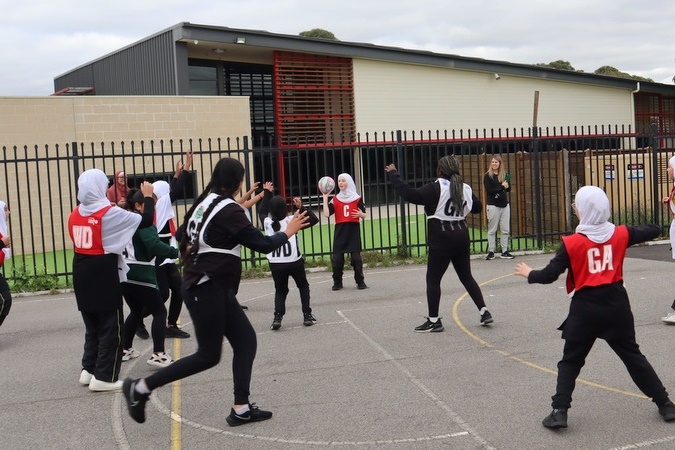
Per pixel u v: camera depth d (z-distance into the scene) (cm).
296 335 837
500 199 1348
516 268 533
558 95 2889
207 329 510
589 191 506
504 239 1368
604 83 2952
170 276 834
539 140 1441
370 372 677
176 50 2198
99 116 1783
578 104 2938
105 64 2658
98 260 636
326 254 1377
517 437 504
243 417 547
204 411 587
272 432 534
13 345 855
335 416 562
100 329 650
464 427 527
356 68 2512
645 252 1351
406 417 552
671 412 516
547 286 1062
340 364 708
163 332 721
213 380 672
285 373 686
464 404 577
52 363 765
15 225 1652
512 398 586
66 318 1005
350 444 504
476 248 1517
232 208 510
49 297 1194
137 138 1836
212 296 511
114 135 1805
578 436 502
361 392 618
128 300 728
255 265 1345
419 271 1272
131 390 504
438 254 796
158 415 583
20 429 565
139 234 667
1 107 1639
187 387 653
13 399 644
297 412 575
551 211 1544
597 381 620
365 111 2536
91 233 630
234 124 1967
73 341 863
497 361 694
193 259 513
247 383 545
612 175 1506
